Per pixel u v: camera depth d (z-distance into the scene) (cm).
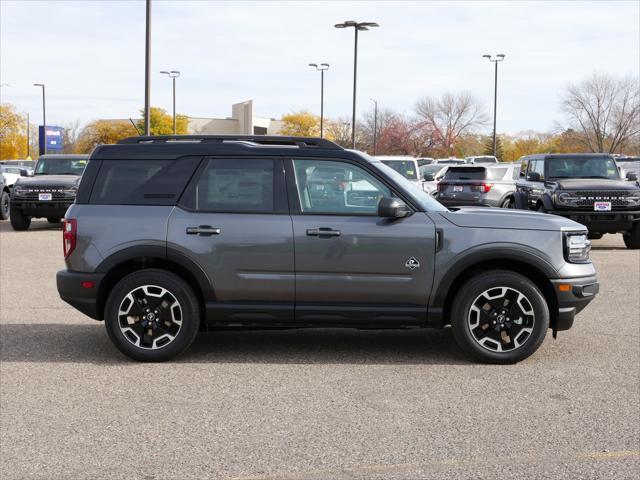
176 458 418
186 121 8219
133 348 627
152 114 7925
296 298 625
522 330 619
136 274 624
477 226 620
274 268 622
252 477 391
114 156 645
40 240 1677
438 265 617
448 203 1895
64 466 407
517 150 9450
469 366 617
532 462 409
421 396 532
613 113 6091
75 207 638
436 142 7888
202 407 509
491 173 1884
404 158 1886
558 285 617
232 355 657
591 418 483
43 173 2020
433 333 750
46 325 782
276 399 526
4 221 2259
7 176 2356
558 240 620
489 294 620
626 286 1037
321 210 627
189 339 628
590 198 1455
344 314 623
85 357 648
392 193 627
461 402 518
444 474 393
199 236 624
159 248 625
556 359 639
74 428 468
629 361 631
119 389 552
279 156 636
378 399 526
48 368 612
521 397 529
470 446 434
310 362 631
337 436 451
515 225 621
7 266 1248
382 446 434
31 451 429
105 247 627
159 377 585
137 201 636
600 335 731
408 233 617
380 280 620
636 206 1460
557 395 534
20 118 8969
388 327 632
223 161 636
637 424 471
